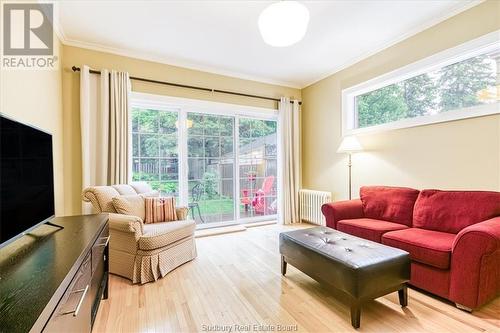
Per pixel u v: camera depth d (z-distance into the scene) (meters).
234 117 4.12
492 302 1.78
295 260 2.06
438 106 2.66
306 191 4.25
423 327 1.54
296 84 4.50
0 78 1.56
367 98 3.50
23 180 1.21
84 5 2.28
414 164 2.80
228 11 2.39
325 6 2.34
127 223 2.10
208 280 2.18
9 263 1.01
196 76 3.69
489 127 2.22
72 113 2.91
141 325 1.57
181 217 2.82
